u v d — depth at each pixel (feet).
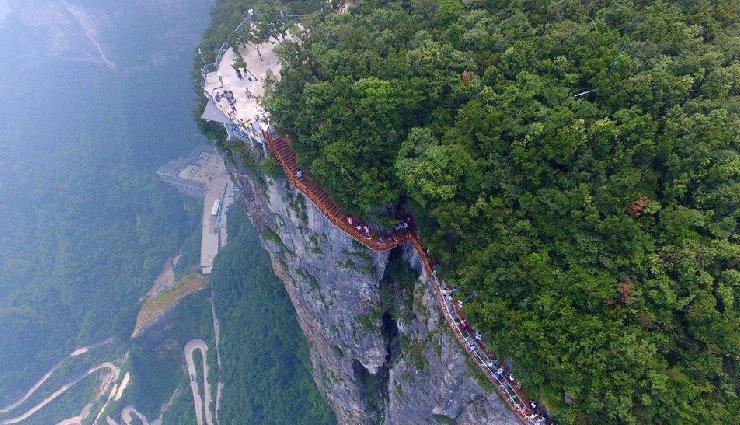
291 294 227.40
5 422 414.62
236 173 201.67
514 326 114.42
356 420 239.71
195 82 206.18
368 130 140.77
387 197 140.36
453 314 135.33
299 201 168.96
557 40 136.67
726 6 136.36
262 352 286.87
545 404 113.60
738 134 112.37
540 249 118.42
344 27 170.50
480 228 127.65
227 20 229.25
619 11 140.56
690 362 101.60
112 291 459.32
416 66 142.00
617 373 101.71
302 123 151.12
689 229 108.27
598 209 114.93
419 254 152.66
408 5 176.35
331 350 218.38
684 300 102.17
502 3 155.02
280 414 281.13
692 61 123.03
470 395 138.82
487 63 140.26
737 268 103.55
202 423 354.54
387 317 184.75
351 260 167.73
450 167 127.24
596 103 126.11
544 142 120.98
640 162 116.78
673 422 98.68
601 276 109.29
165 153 522.88
